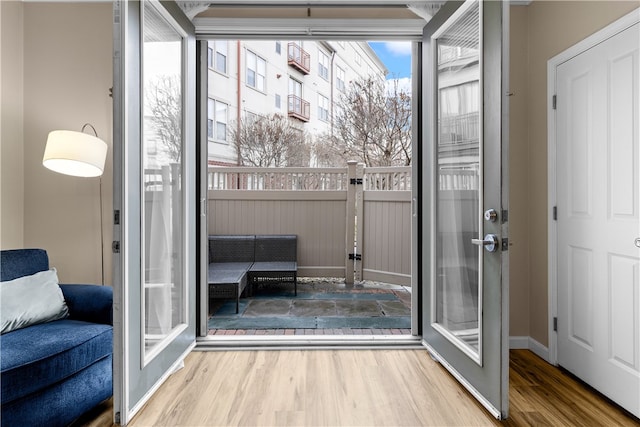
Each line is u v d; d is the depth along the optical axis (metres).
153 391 1.97
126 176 1.73
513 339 2.71
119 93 1.71
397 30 2.61
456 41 2.23
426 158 2.57
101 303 2.00
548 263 2.47
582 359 2.18
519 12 2.67
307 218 4.84
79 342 1.70
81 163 2.25
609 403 1.95
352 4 2.59
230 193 4.84
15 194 2.62
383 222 4.58
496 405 1.79
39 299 1.91
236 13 2.62
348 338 2.73
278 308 3.73
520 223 2.70
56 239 2.68
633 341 1.83
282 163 7.00
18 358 1.48
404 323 3.27
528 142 2.68
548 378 2.24
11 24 2.57
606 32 1.96
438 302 2.47
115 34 1.71
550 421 1.78
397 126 6.52
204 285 2.72
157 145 2.13
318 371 2.30
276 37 2.66
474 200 2.06
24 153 2.66
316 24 2.58
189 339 2.48
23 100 2.65
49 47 2.65
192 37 2.53
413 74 2.70
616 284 1.93
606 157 1.98
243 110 7.40
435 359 2.45
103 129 2.65
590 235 2.11
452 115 2.29
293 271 4.15
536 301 2.61
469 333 2.09
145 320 1.96
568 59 2.26
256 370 2.31
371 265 4.70
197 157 2.68
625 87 1.86
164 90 2.21
